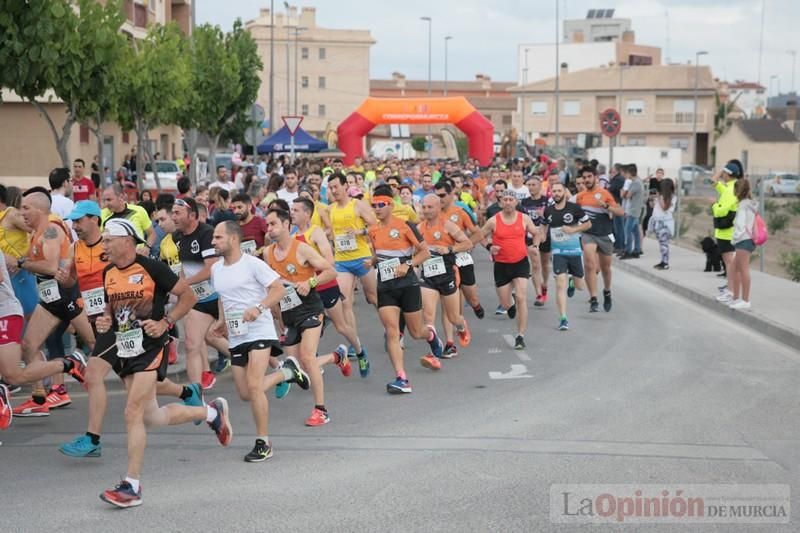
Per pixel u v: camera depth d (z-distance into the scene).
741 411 9.49
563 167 43.84
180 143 57.72
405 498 6.90
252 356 8.05
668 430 8.75
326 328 14.97
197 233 9.93
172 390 7.71
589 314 16.06
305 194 14.59
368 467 7.69
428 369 11.75
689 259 24.47
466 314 15.98
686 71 87.31
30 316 9.70
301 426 9.09
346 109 116.94
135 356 7.14
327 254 10.46
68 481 7.46
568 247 14.42
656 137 86.62
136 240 7.23
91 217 8.84
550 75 104.19
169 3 51.19
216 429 7.86
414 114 43.03
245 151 60.34
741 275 15.65
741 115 112.00
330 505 6.77
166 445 8.49
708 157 86.50
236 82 34.72
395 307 10.52
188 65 29.27
